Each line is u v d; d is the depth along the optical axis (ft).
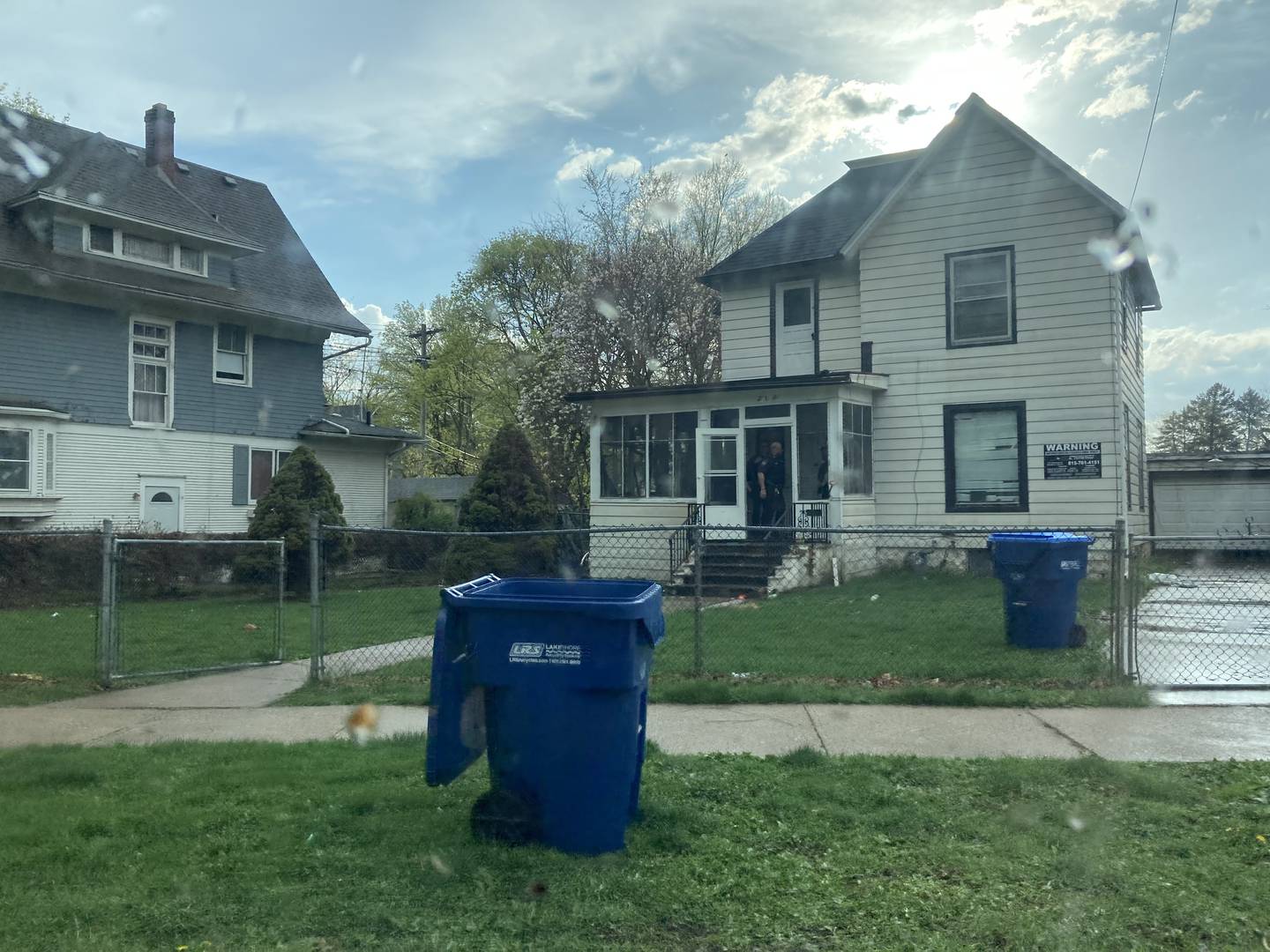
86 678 31.22
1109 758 19.27
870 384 59.52
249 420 77.10
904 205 61.36
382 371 147.23
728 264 67.67
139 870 13.83
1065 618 31.14
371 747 20.86
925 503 60.18
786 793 16.85
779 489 59.31
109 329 68.33
